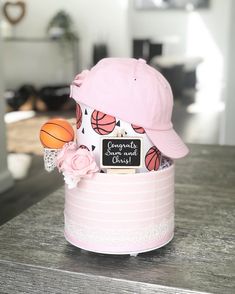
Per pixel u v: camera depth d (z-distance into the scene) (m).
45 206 0.97
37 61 6.79
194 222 0.88
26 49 6.76
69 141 0.69
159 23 8.66
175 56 8.26
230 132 3.16
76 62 6.66
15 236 0.80
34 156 3.99
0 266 0.71
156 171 0.69
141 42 8.19
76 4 6.49
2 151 3.15
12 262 0.70
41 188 3.18
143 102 0.66
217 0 8.27
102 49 6.40
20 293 0.71
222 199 1.03
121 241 0.69
